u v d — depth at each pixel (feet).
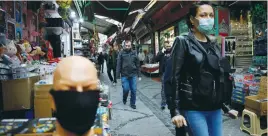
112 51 39.50
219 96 7.45
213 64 7.33
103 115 11.22
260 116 15.71
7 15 17.76
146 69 56.34
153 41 64.85
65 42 44.68
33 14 25.26
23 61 16.15
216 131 7.66
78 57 4.29
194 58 7.33
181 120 7.20
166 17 44.86
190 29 7.95
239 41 29.76
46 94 11.62
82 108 3.91
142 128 17.21
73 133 4.06
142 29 71.92
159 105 24.31
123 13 45.98
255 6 26.30
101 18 69.56
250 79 20.84
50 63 19.53
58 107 3.96
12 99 12.07
